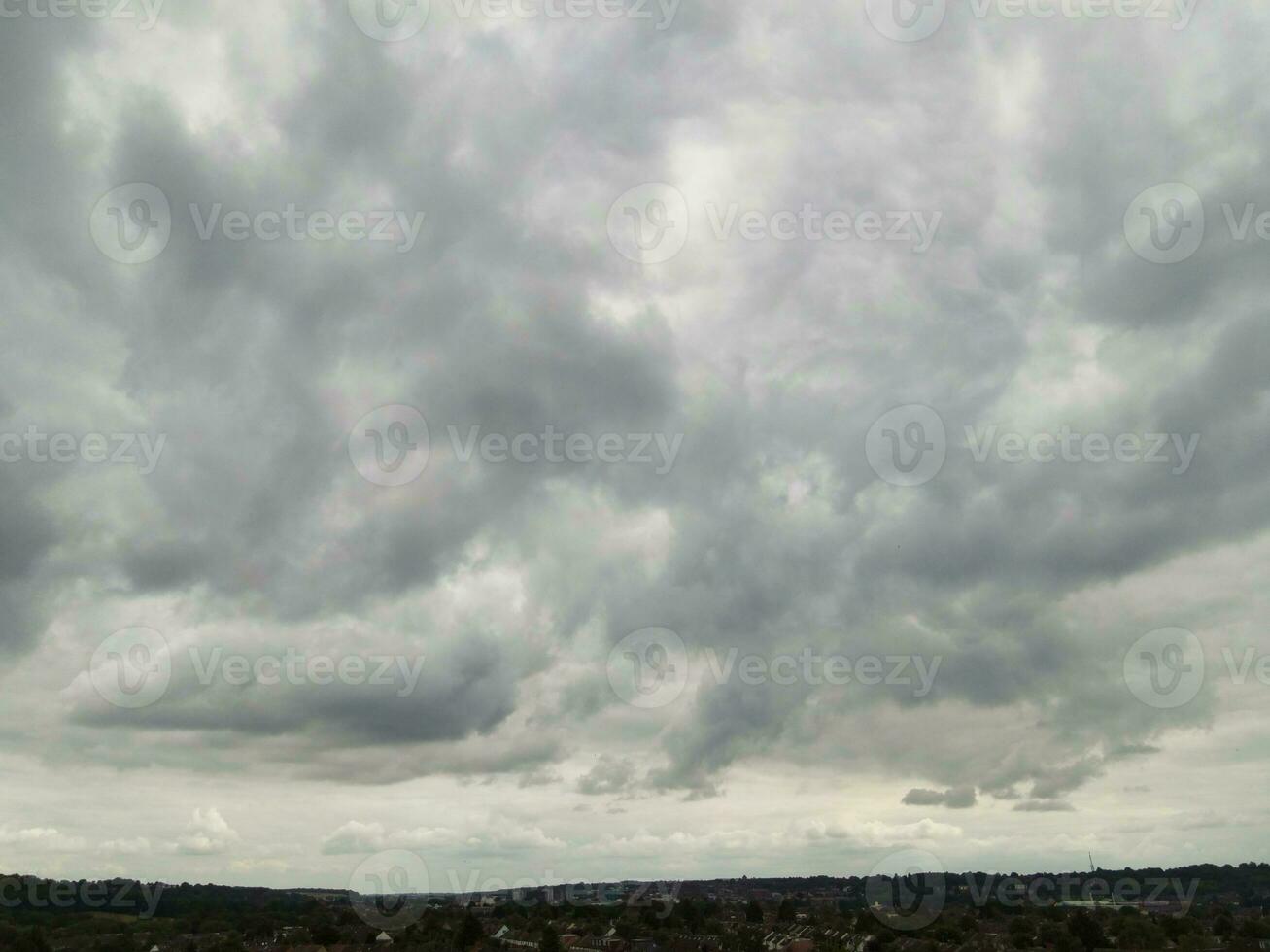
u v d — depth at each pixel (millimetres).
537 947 146625
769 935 161250
